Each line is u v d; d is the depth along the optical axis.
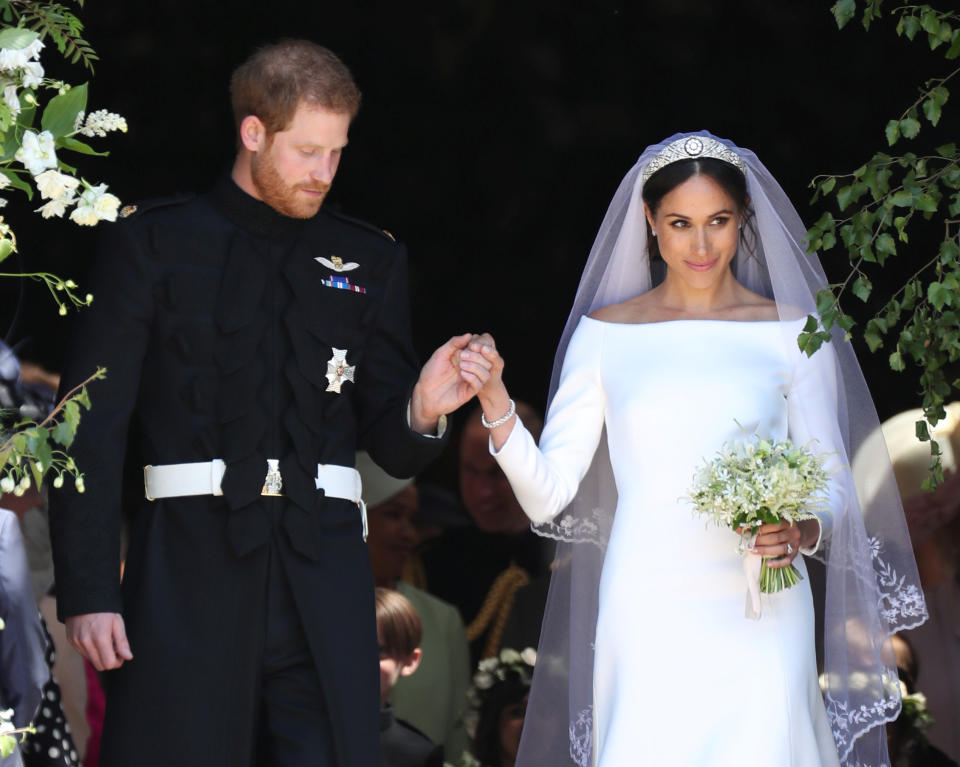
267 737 19.27
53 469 18.72
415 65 42.44
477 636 29.33
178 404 19.27
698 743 19.58
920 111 41.12
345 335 20.00
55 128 15.95
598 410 21.08
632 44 42.12
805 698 19.77
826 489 19.83
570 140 42.81
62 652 25.73
